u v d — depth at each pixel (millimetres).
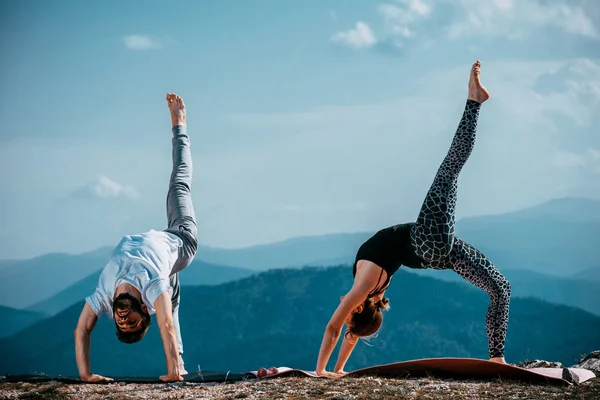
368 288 8211
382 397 6762
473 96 8508
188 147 10102
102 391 7348
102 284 7914
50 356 174625
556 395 6871
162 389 7488
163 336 7855
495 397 6793
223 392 7199
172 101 10234
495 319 8516
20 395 7199
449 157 8430
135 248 8039
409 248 8383
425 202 8320
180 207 9383
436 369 7930
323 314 153000
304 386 7387
